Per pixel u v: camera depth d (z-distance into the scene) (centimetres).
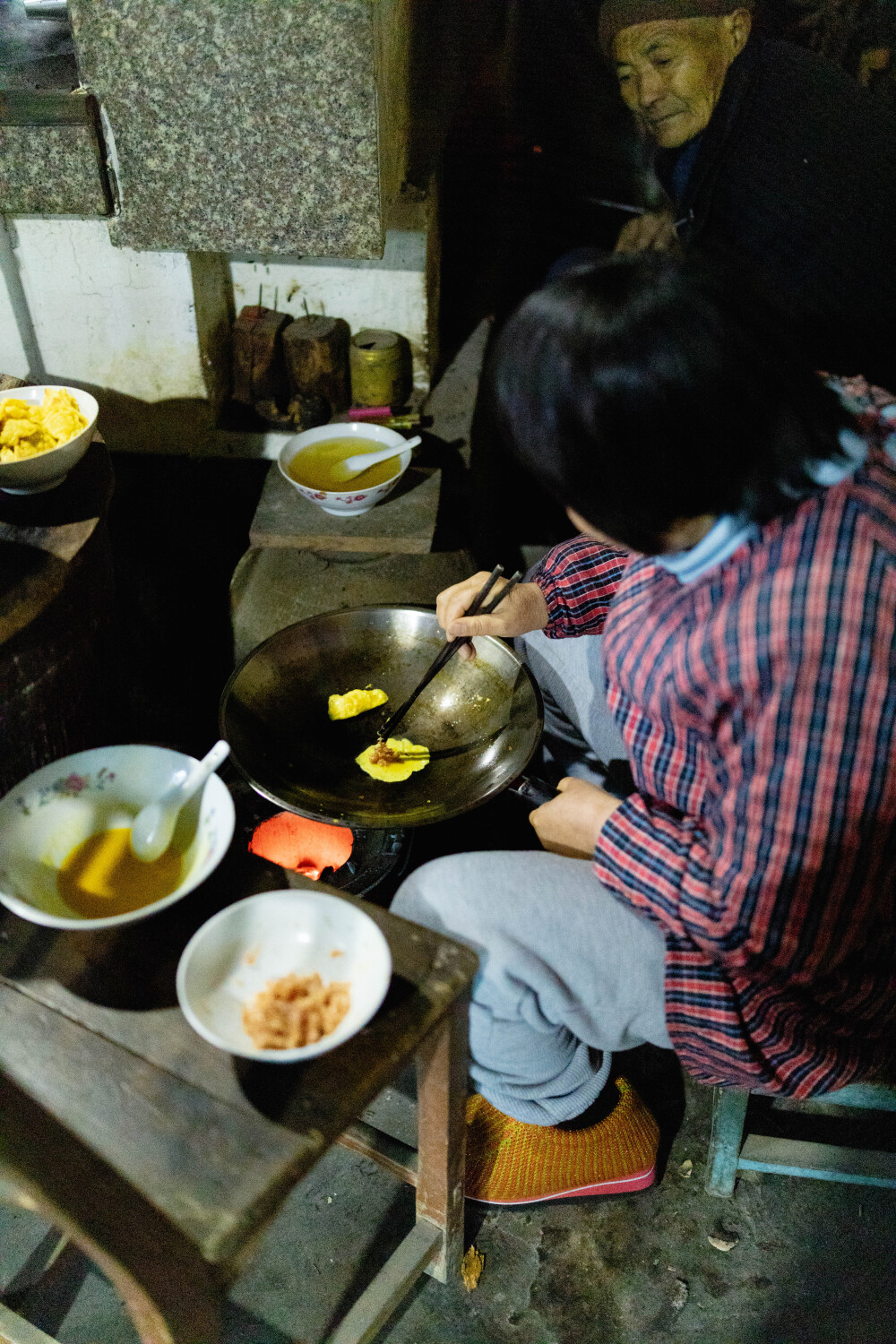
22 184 239
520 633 198
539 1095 171
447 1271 176
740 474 113
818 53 250
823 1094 148
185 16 213
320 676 207
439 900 148
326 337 283
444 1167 159
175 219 243
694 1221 187
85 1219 118
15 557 174
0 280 261
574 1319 174
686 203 275
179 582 300
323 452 266
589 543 199
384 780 190
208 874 131
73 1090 122
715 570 127
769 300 113
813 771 119
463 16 324
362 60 215
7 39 256
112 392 286
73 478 196
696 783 141
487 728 197
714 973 140
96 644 199
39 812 140
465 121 369
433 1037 138
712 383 105
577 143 366
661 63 252
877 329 264
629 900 139
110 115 228
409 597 254
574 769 228
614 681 147
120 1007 130
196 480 301
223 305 289
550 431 111
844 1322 173
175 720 273
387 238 277
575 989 151
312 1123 118
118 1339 168
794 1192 191
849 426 121
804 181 257
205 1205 111
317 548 257
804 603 118
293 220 241
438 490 269
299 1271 177
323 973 129
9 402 196
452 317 362
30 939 138
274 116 225
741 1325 173
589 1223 186
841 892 122
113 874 140
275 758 189
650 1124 193
